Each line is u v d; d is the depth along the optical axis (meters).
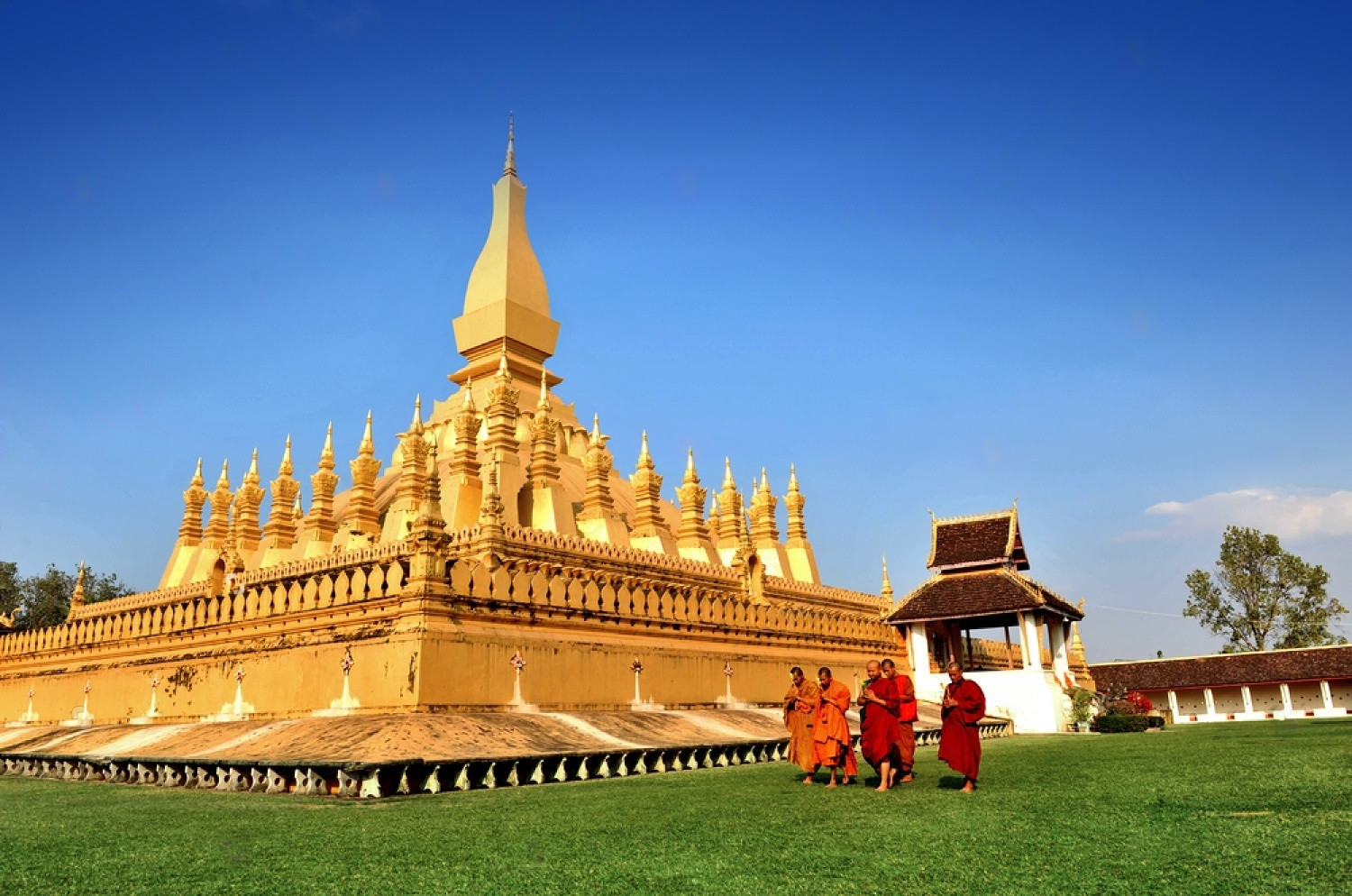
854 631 33.84
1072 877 7.05
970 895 6.59
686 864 7.86
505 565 21.75
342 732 16.08
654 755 16.97
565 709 21.31
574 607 22.67
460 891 7.03
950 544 36.94
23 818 11.15
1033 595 33.12
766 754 19.97
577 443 39.34
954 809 10.89
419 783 13.49
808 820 10.24
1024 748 22.28
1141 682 48.59
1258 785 12.28
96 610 33.59
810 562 40.97
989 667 43.12
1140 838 8.56
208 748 17.05
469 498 28.75
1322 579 58.16
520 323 40.19
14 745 22.88
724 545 39.16
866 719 13.57
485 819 10.51
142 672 25.33
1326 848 7.82
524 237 41.88
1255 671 47.03
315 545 30.69
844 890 6.84
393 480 35.78
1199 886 6.65
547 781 14.95
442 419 38.09
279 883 7.35
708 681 25.94
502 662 20.06
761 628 29.09
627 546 31.73
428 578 19.11
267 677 21.53
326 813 11.23
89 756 16.88
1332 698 46.19
